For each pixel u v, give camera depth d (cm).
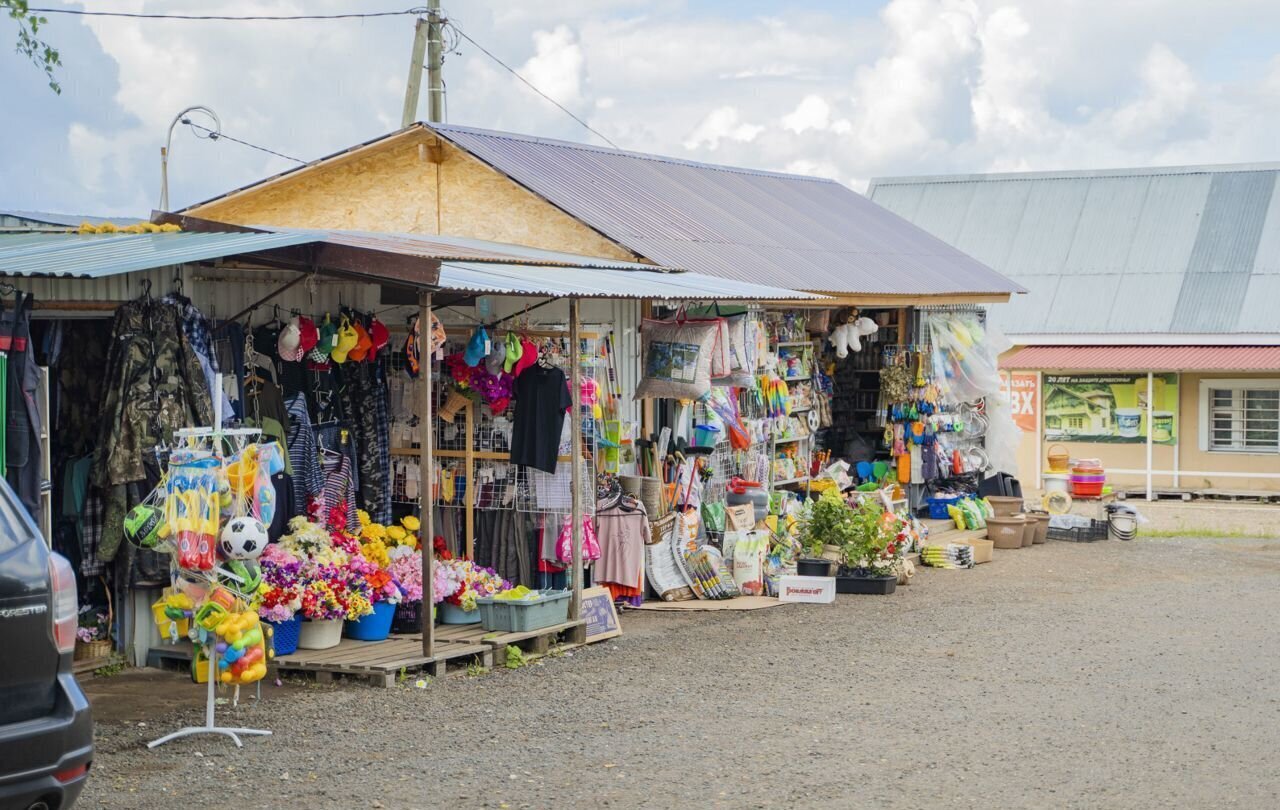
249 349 1048
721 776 768
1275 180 2955
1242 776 779
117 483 952
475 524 1194
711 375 1352
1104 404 2752
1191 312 2716
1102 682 1023
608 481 1287
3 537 573
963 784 757
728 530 1424
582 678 1022
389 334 1171
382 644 1050
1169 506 2517
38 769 562
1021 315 2830
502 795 729
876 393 1903
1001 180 3167
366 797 722
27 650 567
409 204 1588
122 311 966
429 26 2359
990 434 2084
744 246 1616
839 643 1168
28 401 863
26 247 985
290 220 1647
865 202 2322
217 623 838
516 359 1138
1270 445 2642
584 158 1714
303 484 1083
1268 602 1413
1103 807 719
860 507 1501
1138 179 3056
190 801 710
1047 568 1659
